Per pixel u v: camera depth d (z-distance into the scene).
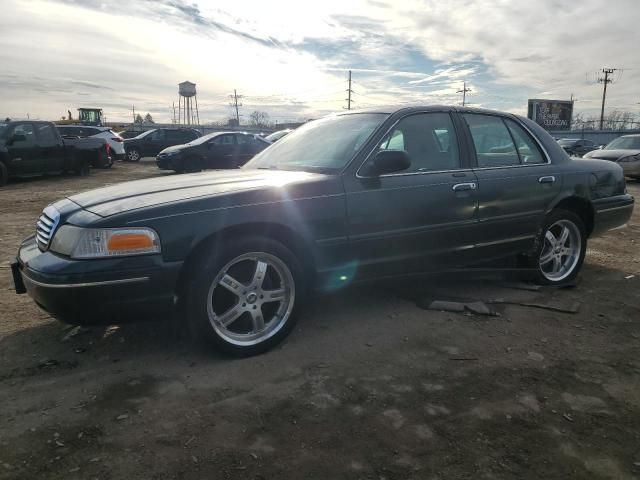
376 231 3.74
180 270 3.04
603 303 4.48
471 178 4.22
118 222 2.94
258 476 2.22
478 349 3.51
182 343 3.54
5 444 2.42
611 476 2.26
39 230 3.39
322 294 3.67
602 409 2.79
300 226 3.42
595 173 5.11
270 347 3.42
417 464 2.31
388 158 3.57
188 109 83.25
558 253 5.00
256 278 3.32
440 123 4.26
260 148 18.61
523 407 2.79
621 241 7.18
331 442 2.46
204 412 2.71
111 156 19.11
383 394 2.90
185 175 3.99
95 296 2.88
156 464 2.29
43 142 15.00
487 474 2.25
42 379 3.05
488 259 4.47
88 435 2.50
